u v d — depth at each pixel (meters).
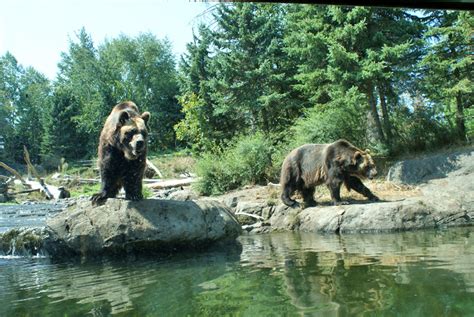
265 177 16.77
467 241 6.96
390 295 3.86
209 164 16.97
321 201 12.23
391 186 13.23
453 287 4.00
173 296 4.30
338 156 11.28
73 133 51.44
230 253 7.09
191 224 7.46
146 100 54.66
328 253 6.51
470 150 13.36
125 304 4.10
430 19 16.50
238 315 3.54
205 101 27.75
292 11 18.00
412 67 15.15
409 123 16.42
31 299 4.54
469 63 14.51
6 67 62.03
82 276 5.71
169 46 57.66
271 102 22.83
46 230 7.46
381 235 8.55
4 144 53.44
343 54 14.66
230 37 24.55
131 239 7.12
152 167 31.61
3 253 7.99
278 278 4.85
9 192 26.83
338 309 3.54
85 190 28.80
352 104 15.23
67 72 68.75
